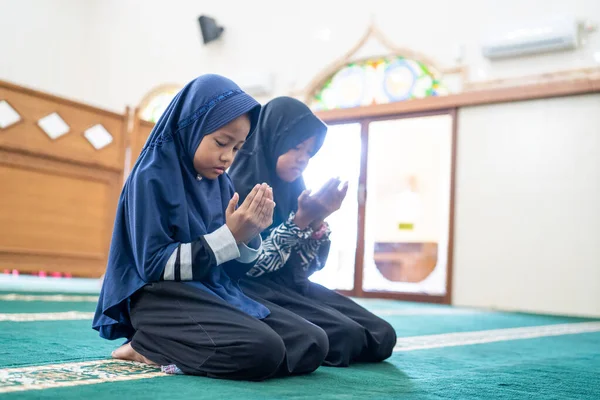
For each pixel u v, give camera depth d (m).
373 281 6.62
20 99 4.37
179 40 7.95
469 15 6.05
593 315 5.26
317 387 1.37
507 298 5.62
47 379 1.25
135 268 1.51
